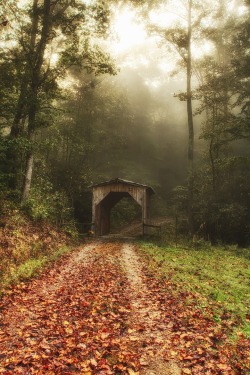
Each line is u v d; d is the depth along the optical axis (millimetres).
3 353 5434
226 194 26484
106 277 10844
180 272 11789
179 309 7488
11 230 14234
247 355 5184
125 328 6605
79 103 33625
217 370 4801
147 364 5125
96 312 7504
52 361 5199
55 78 20250
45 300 8391
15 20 18141
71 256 15180
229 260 15211
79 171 30875
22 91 19047
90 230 25469
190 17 25578
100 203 27281
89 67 21484
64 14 20172
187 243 21297
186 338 5914
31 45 19516
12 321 6906
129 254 16094
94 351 5590
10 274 10672
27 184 18859
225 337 5824
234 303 7914
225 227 24484
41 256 14250
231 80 25984
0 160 18109
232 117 26047
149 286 9727
